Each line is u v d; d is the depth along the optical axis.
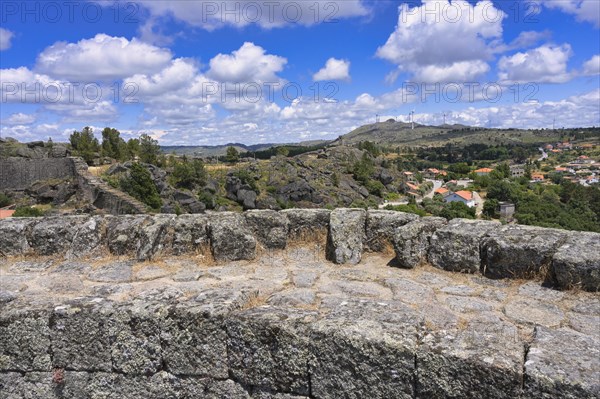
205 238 6.68
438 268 5.68
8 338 4.55
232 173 76.88
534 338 3.57
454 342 3.40
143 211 43.59
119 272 6.12
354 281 5.49
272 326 3.83
